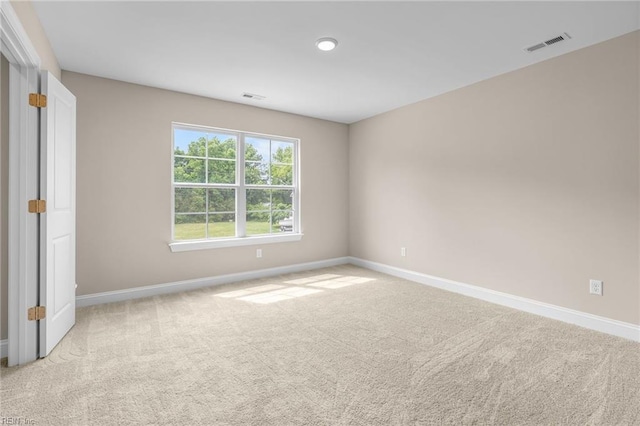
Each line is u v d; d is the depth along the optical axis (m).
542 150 3.06
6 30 1.75
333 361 2.22
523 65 3.14
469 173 3.69
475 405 1.74
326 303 3.45
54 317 2.39
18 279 2.16
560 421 1.62
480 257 3.60
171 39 2.64
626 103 2.55
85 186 3.32
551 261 3.01
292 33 2.55
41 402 1.75
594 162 2.73
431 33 2.55
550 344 2.47
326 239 5.22
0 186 2.19
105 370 2.09
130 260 3.58
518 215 3.25
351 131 5.39
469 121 3.68
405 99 4.18
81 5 2.17
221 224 4.29
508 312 3.16
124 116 3.53
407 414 1.66
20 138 2.15
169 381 1.97
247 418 1.63
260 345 2.46
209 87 3.73
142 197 3.64
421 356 2.29
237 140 4.40
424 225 4.22
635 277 2.53
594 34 2.55
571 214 2.88
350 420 1.62
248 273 4.42
